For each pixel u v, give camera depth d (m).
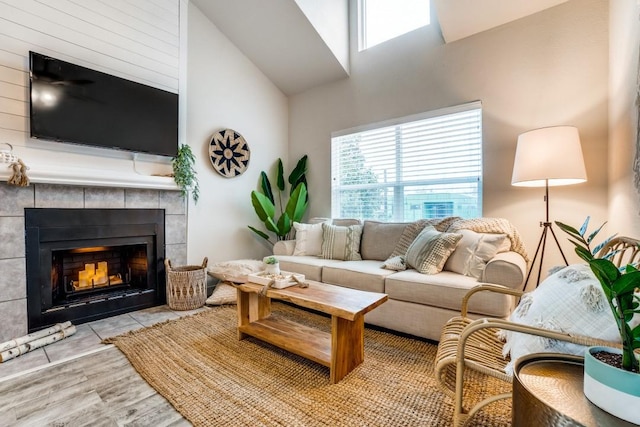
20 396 1.62
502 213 2.78
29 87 2.36
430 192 3.25
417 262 2.46
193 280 2.96
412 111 3.32
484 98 2.87
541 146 2.12
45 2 2.46
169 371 1.85
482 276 2.11
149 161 3.07
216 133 3.64
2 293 2.21
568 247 2.49
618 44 2.03
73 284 2.80
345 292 2.00
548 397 0.77
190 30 3.42
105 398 1.60
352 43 3.83
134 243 2.94
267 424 1.41
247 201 4.02
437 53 3.14
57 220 2.48
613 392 0.69
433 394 1.62
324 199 4.13
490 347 1.39
